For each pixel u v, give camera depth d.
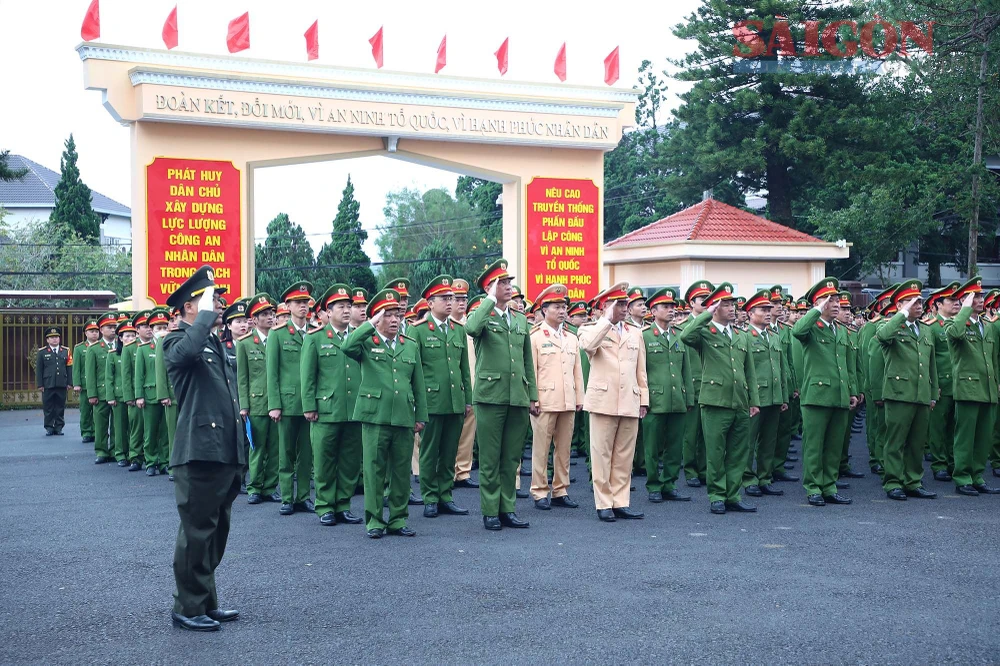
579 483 12.27
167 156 15.51
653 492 10.88
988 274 35.97
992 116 24.66
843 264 32.16
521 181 18.11
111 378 14.71
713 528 9.23
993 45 23.73
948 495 11.15
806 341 10.58
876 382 12.13
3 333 25.31
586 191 18.58
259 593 6.95
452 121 17.11
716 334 10.27
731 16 30.23
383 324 9.04
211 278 6.47
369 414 8.86
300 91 15.98
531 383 9.66
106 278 40.25
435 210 55.00
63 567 7.79
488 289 9.53
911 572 7.44
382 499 8.96
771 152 30.55
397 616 6.36
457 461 12.09
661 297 11.13
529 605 6.57
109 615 6.48
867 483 12.10
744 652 5.62
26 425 21.62
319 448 9.62
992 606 6.54
